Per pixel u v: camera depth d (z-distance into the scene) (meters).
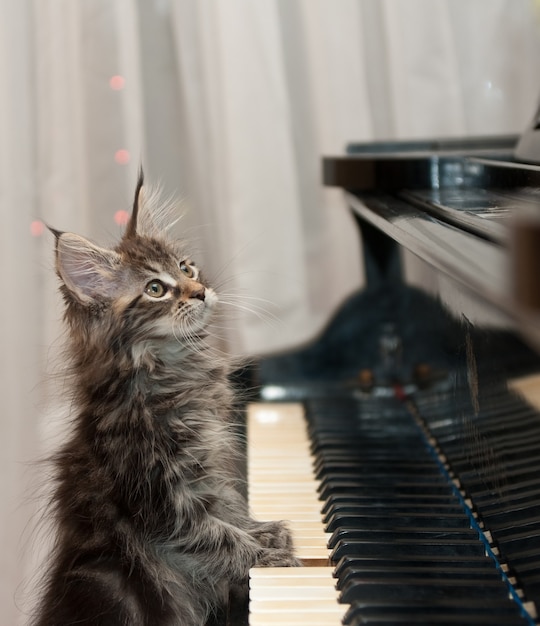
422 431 1.00
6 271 1.29
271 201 1.39
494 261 0.56
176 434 0.87
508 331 0.64
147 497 0.84
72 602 0.82
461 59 1.44
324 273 1.47
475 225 0.67
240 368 1.06
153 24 1.41
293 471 0.93
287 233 1.40
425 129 1.40
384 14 1.39
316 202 1.46
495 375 0.71
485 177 0.89
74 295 0.91
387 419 1.04
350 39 1.40
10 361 1.29
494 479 0.73
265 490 0.88
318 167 1.44
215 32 1.33
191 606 0.83
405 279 1.10
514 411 0.68
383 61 1.44
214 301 0.97
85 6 1.33
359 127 1.42
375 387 1.16
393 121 1.41
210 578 0.84
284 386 1.16
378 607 0.67
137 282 0.93
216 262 1.38
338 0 1.39
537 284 0.43
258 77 1.36
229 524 0.84
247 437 0.98
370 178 0.97
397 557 0.73
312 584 0.73
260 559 0.80
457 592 0.69
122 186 1.35
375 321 1.17
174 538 0.84
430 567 0.72
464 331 0.79
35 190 1.32
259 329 1.41
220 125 1.34
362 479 0.88
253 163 1.37
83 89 1.33
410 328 1.07
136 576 0.82
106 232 1.31
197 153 1.38
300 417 1.08
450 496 0.84
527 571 0.67
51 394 1.02
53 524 0.90
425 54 1.39
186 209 1.40
